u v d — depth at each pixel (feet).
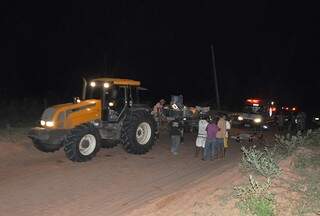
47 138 44.21
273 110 90.38
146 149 50.70
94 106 47.47
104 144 50.06
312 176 29.60
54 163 43.93
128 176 39.58
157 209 27.86
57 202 31.50
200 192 29.68
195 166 45.27
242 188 26.55
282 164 32.96
